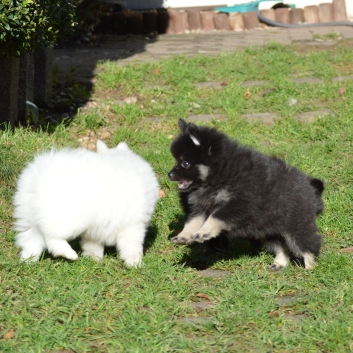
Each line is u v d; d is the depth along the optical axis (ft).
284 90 42.63
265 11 67.46
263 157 22.85
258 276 22.26
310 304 20.01
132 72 46.14
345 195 28.81
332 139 35.09
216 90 43.75
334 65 48.39
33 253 22.40
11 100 34.40
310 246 22.81
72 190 20.67
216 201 22.07
